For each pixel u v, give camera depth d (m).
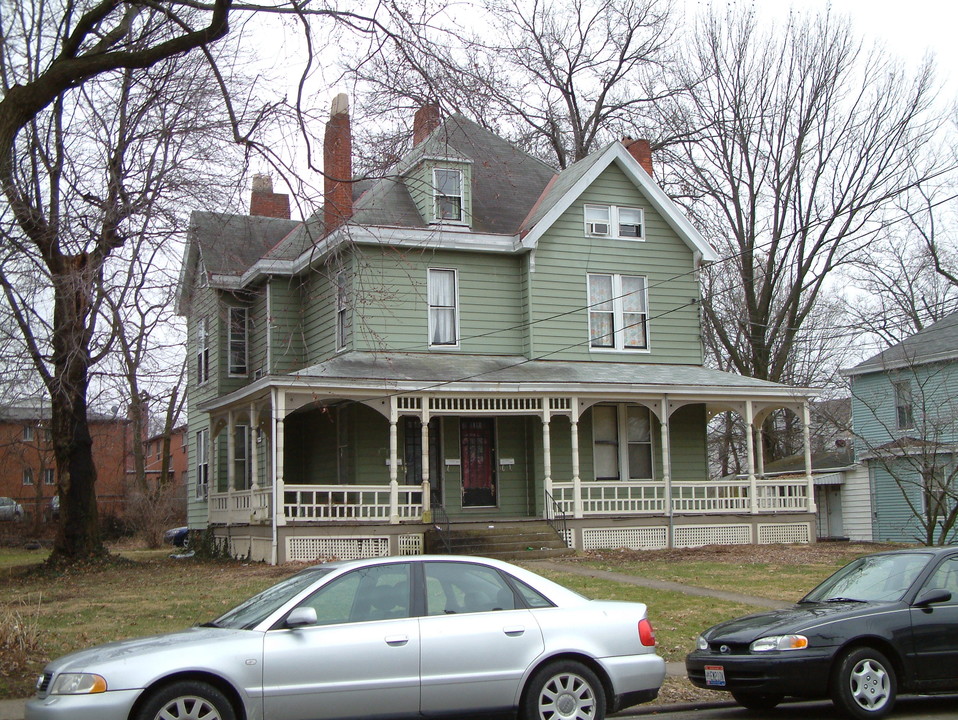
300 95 12.75
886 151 37.12
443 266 26.72
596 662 8.76
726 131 38.72
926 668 10.05
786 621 10.20
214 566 24.06
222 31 12.70
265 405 25.12
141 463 42.81
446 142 13.52
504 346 27.11
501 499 26.50
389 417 23.81
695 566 21.62
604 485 25.64
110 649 8.23
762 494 27.58
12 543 42.00
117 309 16.70
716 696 11.34
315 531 23.17
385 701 8.20
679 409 28.73
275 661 7.98
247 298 30.80
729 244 40.09
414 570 8.76
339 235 14.34
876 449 27.03
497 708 8.48
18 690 10.82
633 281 28.47
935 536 32.16
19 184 18.59
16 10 19.59
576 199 27.88
